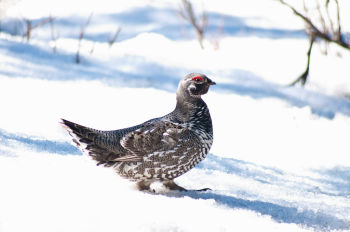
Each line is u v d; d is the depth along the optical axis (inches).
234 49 751.7
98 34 759.1
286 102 594.9
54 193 244.5
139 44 723.4
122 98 501.7
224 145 451.5
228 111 534.3
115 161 285.0
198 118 295.1
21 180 252.8
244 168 380.2
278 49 768.3
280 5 940.6
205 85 294.2
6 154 287.4
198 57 703.7
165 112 488.7
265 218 264.1
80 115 432.1
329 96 639.8
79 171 286.7
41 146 321.7
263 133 498.0
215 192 303.9
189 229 227.0
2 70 504.1
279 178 376.8
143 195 265.9
